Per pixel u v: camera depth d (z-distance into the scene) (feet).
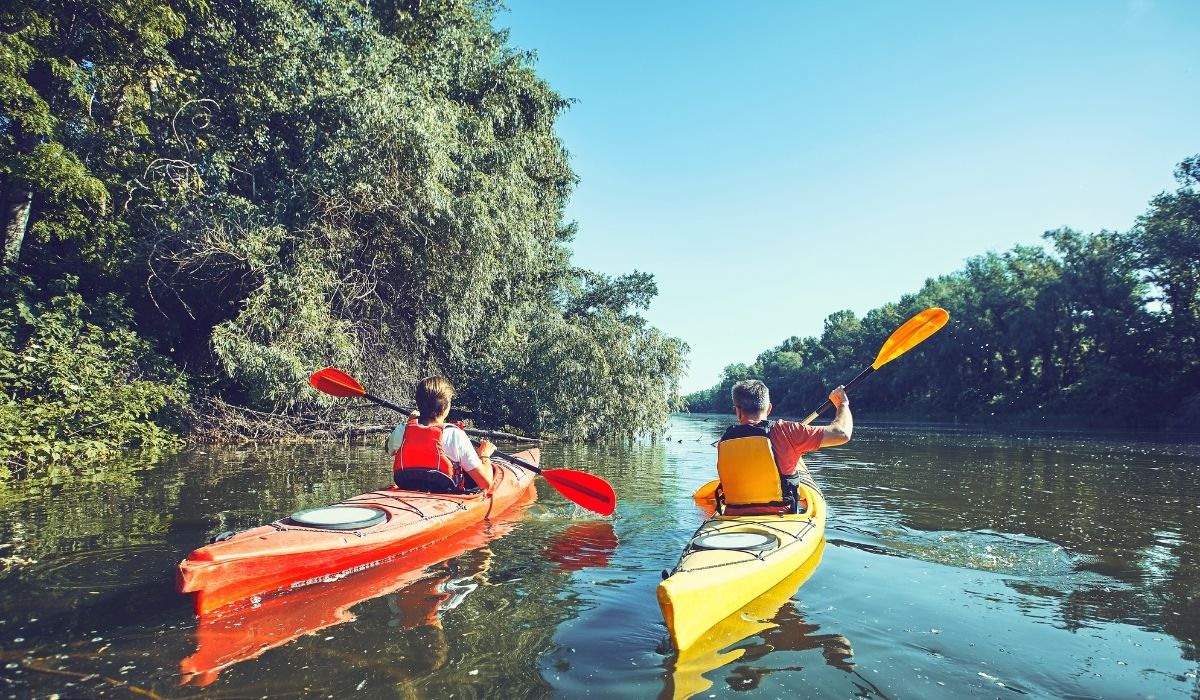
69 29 38.70
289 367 33.88
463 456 15.48
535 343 47.78
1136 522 17.37
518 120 57.82
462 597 10.57
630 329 49.93
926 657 8.45
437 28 53.98
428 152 37.83
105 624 9.22
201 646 8.47
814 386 219.82
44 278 40.70
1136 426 96.78
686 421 132.05
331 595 10.57
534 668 7.94
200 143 41.86
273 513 16.79
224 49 43.32
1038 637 9.17
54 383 28.14
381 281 42.29
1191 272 98.17
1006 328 133.59
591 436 48.39
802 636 9.06
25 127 35.04
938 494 22.65
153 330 40.47
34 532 14.60
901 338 17.40
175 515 16.51
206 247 35.73
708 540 11.37
